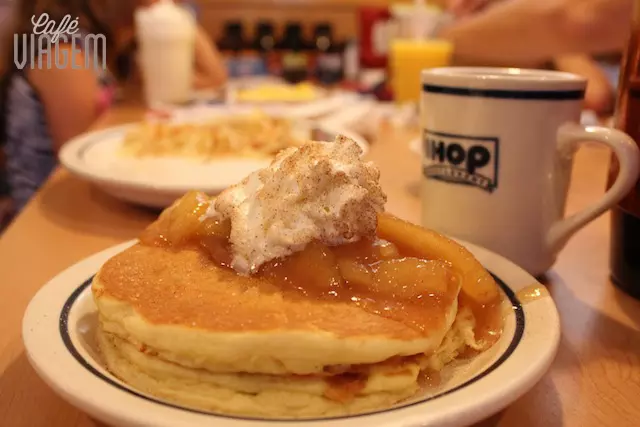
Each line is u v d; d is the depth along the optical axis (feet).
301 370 0.85
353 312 0.89
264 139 2.12
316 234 0.94
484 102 1.23
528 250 1.28
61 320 0.96
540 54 3.32
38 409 0.95
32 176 3.58
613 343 1.12
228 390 0.86
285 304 0.90
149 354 0.88
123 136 2.20
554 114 1.22
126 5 4.12
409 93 3.34
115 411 0.77
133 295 0.92
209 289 0.93
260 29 5.88
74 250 1.47
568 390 0.99
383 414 0.77
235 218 0.99
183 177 1.68
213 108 3.05
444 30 3.80
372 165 1.02
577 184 1.95
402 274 0.94
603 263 1.42
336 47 5.82
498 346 0.93
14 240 1.52
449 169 1.29
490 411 0.79
